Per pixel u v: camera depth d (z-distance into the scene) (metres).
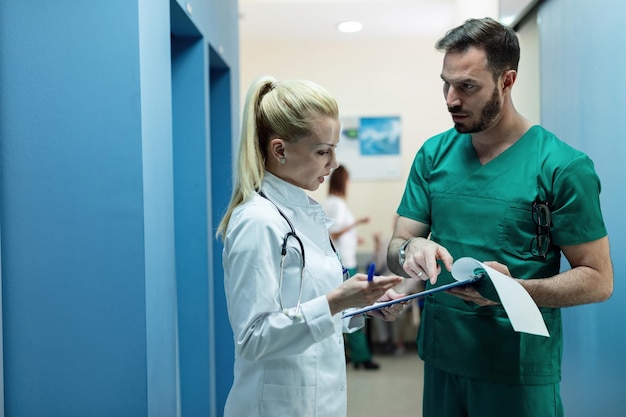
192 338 2.29
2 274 1.43
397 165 5.28
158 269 1.57
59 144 1.43
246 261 1.13
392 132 5.27
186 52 2.25
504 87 1.44
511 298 1.14
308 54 5.28
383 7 4.23
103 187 1.43
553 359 1.47
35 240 1.43
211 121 2.87
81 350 1.44
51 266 1.44
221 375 2.88
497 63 1.38
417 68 5.24
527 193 1.43
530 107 2.81
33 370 1.44
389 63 5.25
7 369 1.44
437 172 1.62
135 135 1.43
